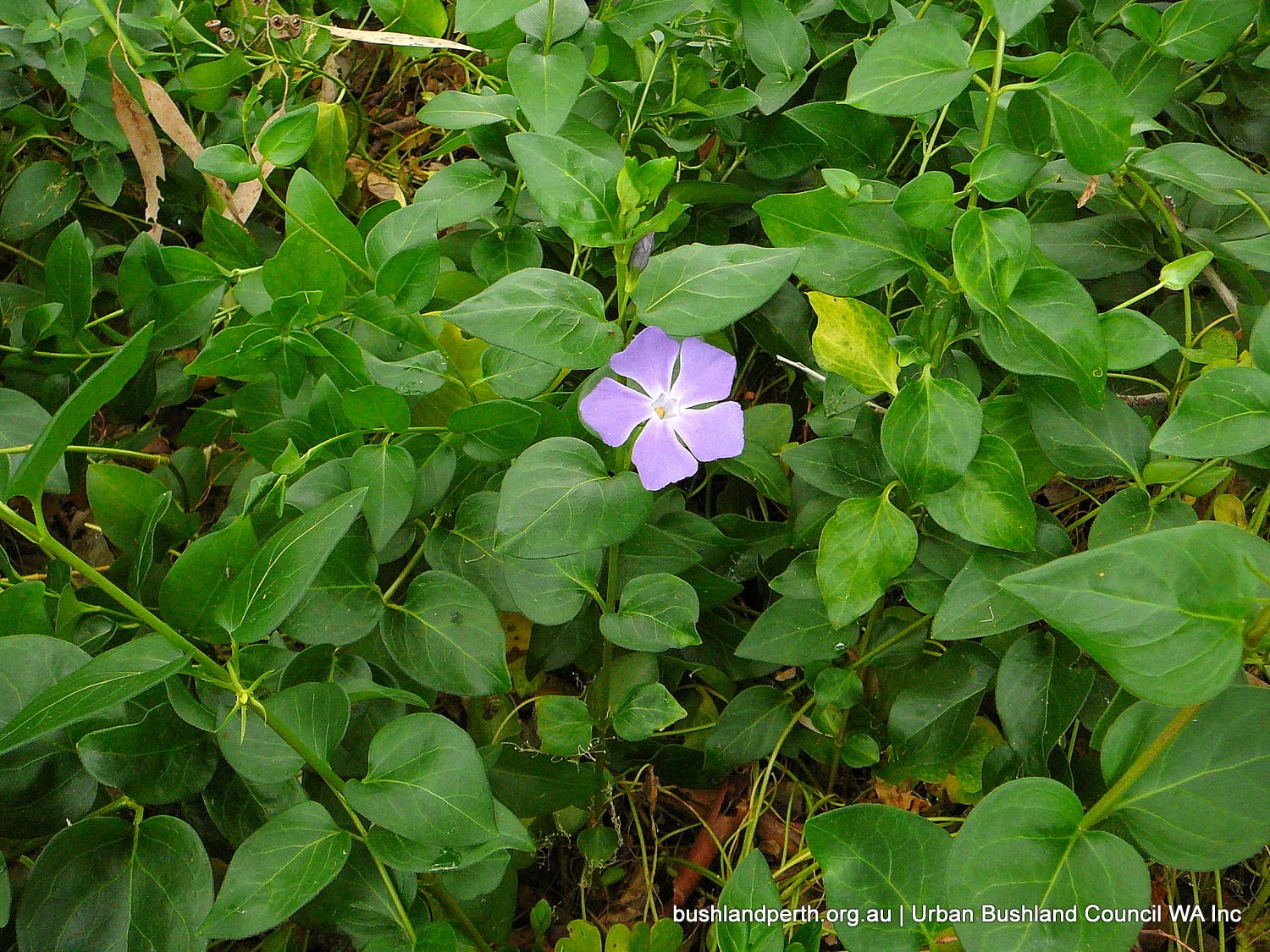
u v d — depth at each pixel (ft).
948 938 1.00
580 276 1.54
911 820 0.97
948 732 1.25
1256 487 1.26
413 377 1.23
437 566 1.24
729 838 1.44
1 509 0.86
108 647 1.23
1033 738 1.14
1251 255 1.22
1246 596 0.79
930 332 1.20
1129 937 0.86
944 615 1.12
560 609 1.16
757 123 1.47
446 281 1.40
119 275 1.44
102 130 1.63
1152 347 1.08
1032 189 1.31
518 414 1.16
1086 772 1.25
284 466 1.13
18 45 1.61
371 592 1.19
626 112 1.47
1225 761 0.88
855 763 1.32
